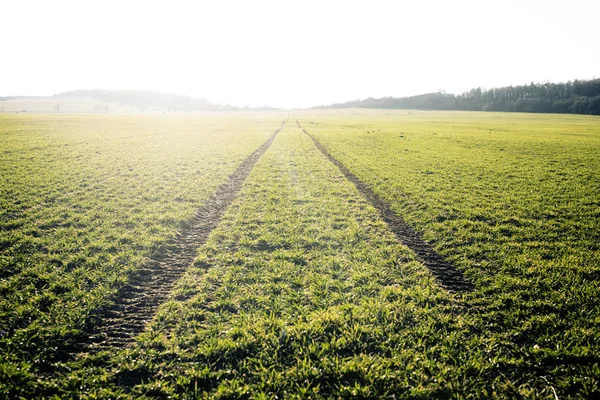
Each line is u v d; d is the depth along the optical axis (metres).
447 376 5.99
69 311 7.56
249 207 16.33
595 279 9.45
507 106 198.50
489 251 11.54
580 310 7.90
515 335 7.16
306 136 54.81
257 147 39.31
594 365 6.11
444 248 11.91
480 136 54.41
